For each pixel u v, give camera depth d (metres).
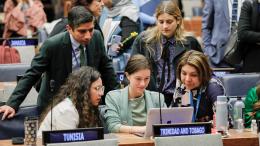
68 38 9.37
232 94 10.76
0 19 20.06
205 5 13.34
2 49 13.34
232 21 12.96
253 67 12.45
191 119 8.32
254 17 12.17
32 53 13.55
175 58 10.24
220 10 13.03
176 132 7.80
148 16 14.57
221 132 8.48
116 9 13.12
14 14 18.11
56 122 8.23
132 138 8.26
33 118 7.94
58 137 7.35
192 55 9.03
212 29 13.24
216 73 11.55
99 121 8.47
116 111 8.91
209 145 7.73
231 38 12.79
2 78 12.10
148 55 10.34
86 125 8.30
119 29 12.73
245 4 12.24
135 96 8.95
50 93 9.41
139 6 14.63
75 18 8.99
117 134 8.59
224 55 12.90
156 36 10.35
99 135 7.49
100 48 9.67
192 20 20.83
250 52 12.44
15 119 8.77
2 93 11.08
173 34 10.30
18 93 9.09
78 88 8.32
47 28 16.17
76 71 8.45
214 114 8.74
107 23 12.44
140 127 8.61
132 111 8.93
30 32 18.20
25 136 7.83
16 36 18.23
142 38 10.47
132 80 8.88
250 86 10.84
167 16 10.17
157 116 8.16
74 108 8.29
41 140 8.01
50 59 9.35
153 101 9.01
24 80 9.21
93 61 9.55
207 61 9.02
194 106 9.09
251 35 12.16
